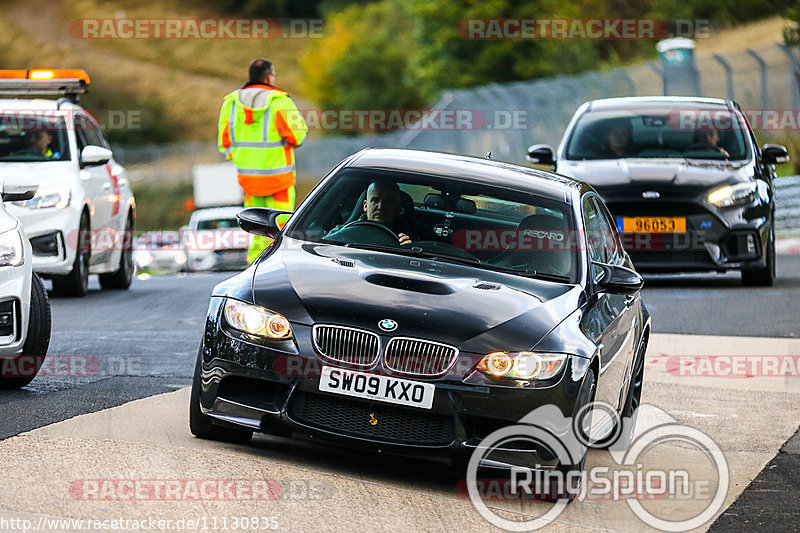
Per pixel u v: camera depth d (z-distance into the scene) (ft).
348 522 49.47
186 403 71.10
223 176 433.07
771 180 145.48
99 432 61.57
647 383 89.20
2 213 76.59
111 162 148.15
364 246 66.54
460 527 51.13
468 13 522.06
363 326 56.80
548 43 487.61
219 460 56.85
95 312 118.32
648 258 133.90
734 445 71.51
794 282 148.87
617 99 150.20
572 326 60.03
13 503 47.37
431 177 70.95
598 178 134.92
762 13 453.17
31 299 75.05
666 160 138.82
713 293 136.67
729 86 234.58
